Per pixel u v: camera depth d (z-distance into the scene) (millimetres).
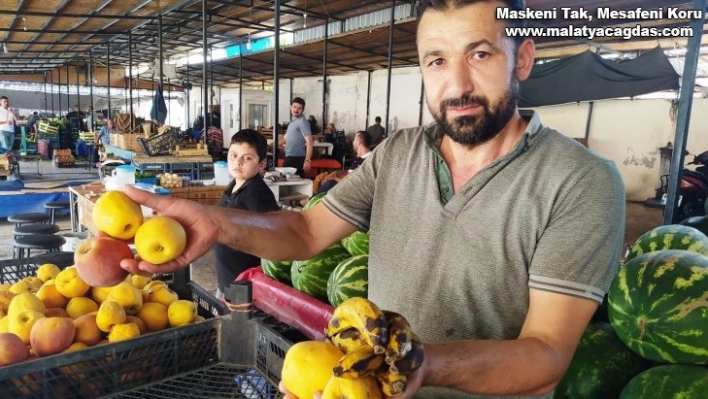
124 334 1605
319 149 12977
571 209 1047
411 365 676
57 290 1820
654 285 1598
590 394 1706
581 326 967
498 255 1122
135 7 11203
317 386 774
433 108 1162
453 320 1179
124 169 5191
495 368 823
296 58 14273
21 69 26688
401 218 1306
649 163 10656
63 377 1286
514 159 1149
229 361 1474
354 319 714
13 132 14047
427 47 1116
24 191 7371
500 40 1071
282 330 1832
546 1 6602
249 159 3061
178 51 18828
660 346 1563
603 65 8336
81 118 21656
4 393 1207
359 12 11469
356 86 17156
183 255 1126
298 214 1433
